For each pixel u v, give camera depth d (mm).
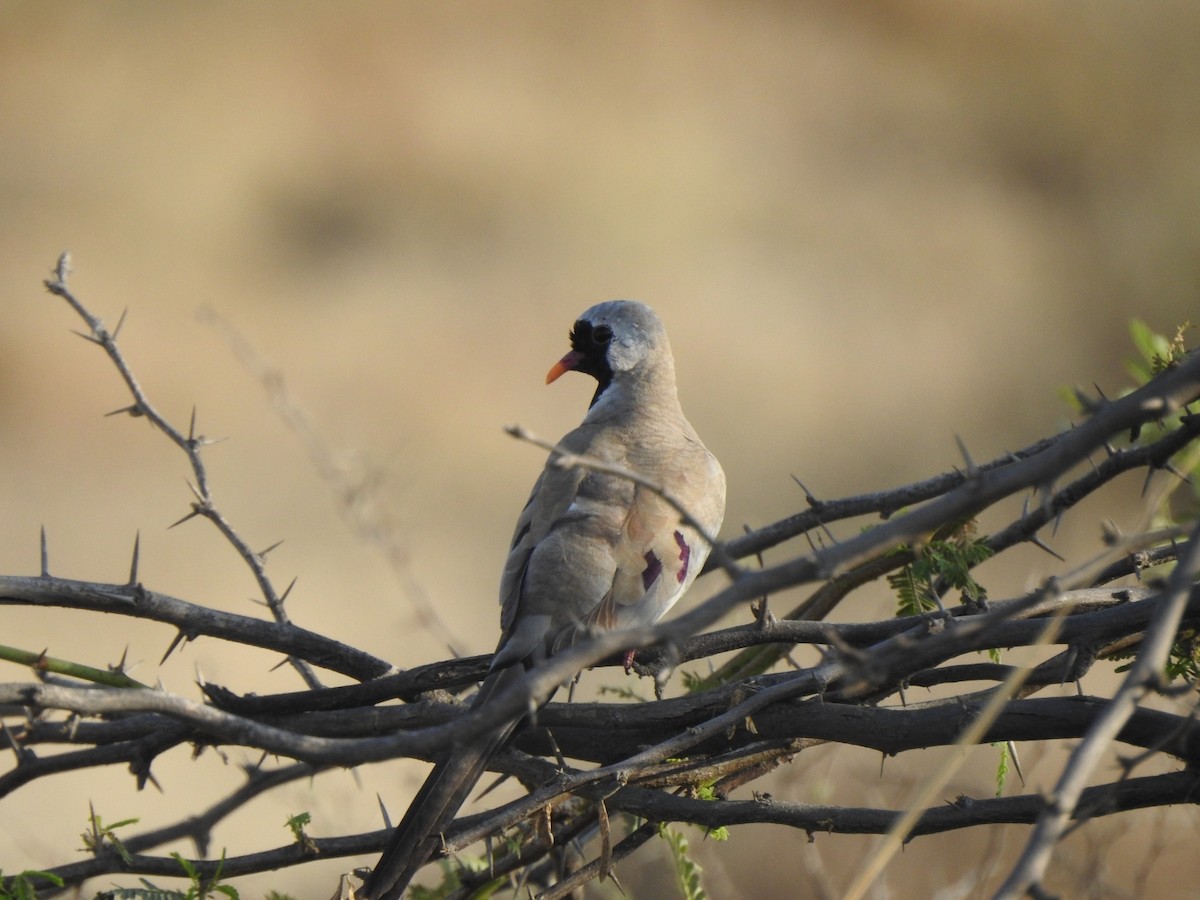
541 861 5609
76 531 15164
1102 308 21203
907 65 26094
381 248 20750
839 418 18312
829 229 22047
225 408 16891
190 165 21312
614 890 6996
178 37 23172
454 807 4301
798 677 4488
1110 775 8555
